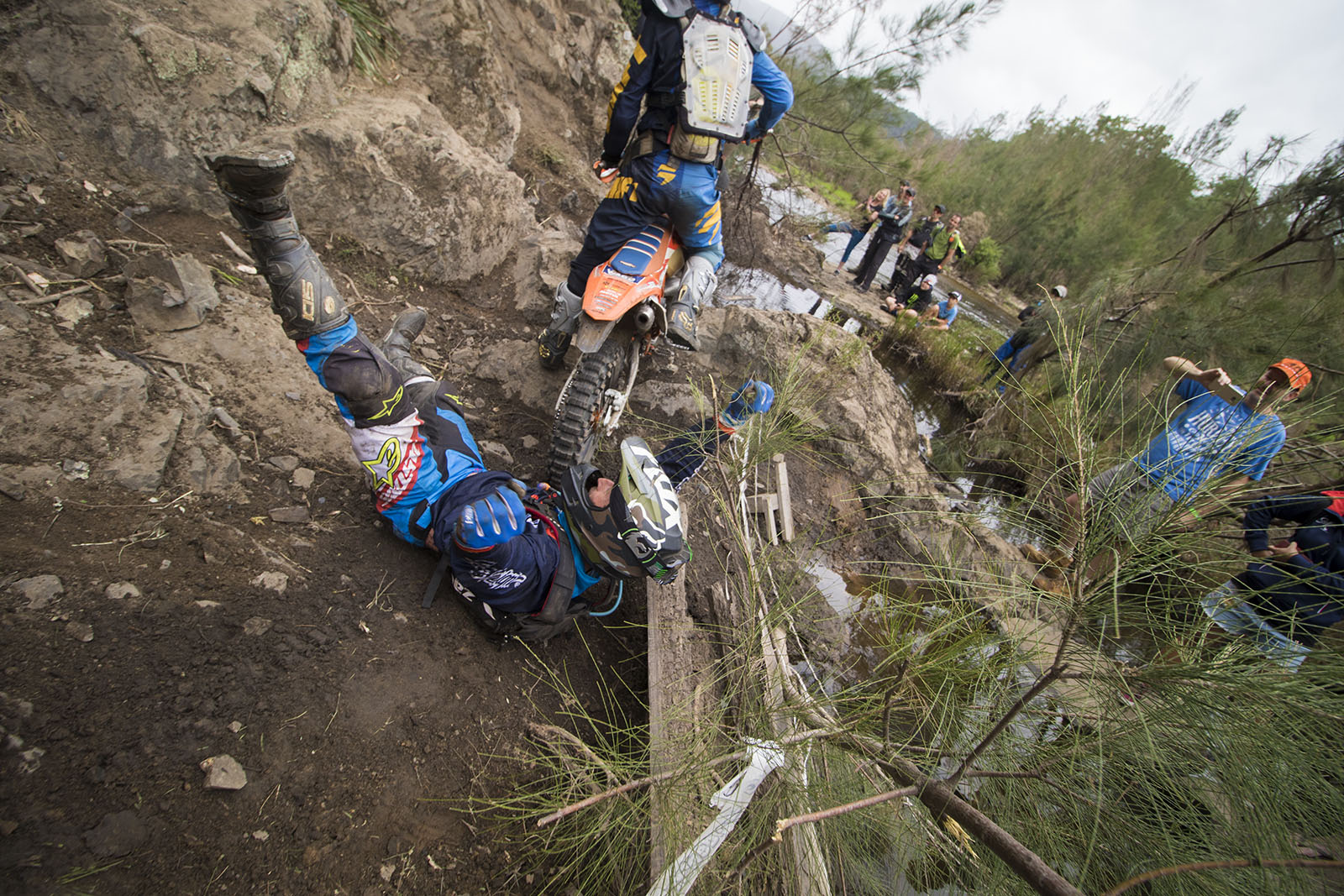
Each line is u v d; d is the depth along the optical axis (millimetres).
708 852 1642
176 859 1524
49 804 1469
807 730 1854
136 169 3045
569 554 2340
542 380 3605
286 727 1832
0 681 1563
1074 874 1508
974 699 1604
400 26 4547
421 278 3916
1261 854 1286
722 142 2949
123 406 2182
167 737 1664
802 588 3111
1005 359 6359
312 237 3617
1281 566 1502
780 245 9148
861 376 4527
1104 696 1440
